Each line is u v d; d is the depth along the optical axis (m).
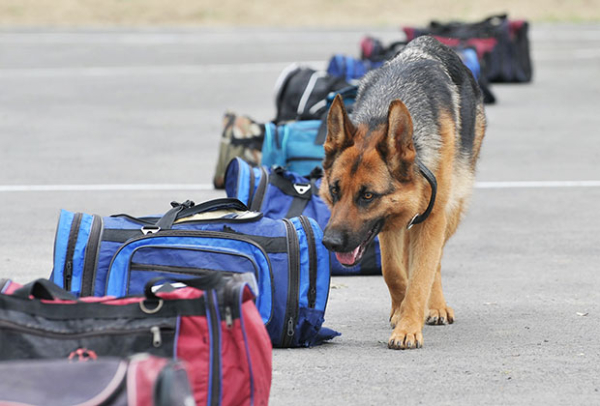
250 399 6.20
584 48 42.72
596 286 11.02
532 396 7.18
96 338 6.04
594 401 7.07
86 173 18.33
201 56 39.72
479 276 11.62
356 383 7.50
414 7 62.28
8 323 5.94
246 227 8.52
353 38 46.38
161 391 4.27
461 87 10.53
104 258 8.19
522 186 17.36
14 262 11.91
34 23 54.41
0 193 16.47
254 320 6.31
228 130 16.53
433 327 9.46
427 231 9.24
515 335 9.03
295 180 12.23
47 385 4.64
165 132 23.31
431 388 7.38
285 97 18.73
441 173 9.26
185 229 8.41
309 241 8.45
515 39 32.22
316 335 8.54
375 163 8.63
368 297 10.73
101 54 40.38
